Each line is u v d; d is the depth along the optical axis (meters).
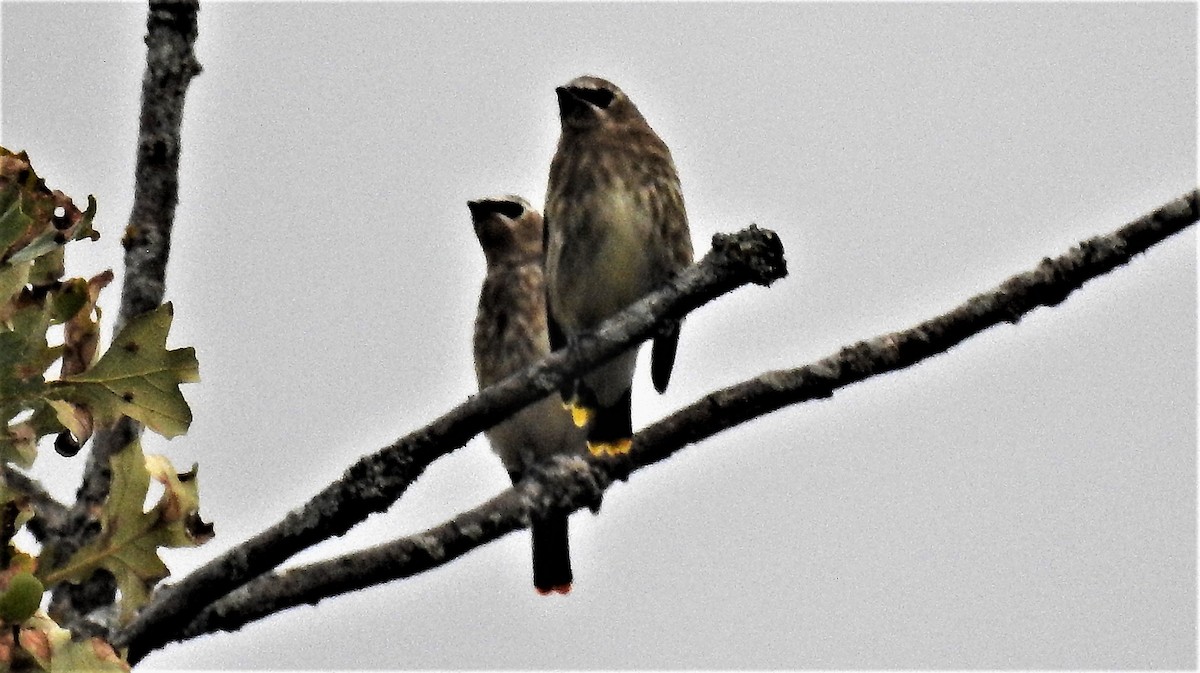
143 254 6.24
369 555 5.54
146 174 6.34
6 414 4.82
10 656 4.26
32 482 5.63
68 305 4.96
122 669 4.39
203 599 5.37
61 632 4.36
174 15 6.46
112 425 4.97
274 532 5.40
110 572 4.91
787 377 5.54
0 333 4.76
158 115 6.39
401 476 5.44
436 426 5.45
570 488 5.72
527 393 5.55
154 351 4.94
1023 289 5.27
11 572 4.56
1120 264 5.24
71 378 4.89
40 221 4.89
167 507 4.92
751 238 5.64
